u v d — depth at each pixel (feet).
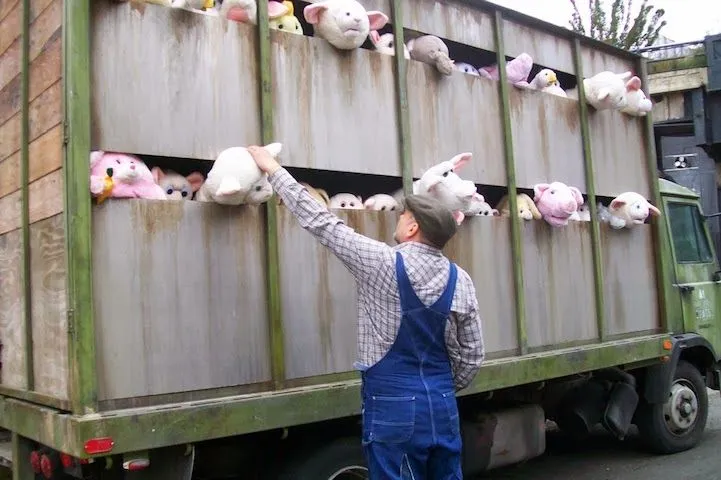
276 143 10.61
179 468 9.72
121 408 9.34
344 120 12.31
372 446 8.52
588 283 16.99
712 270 21.38
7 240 11.82
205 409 9.65
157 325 9.75
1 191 12.14
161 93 10.13
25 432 10.44
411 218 9.27
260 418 10.21
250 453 11.68
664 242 19.48
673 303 19.65
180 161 10.85
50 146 10.00
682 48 45.98
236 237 10.64
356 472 11.71
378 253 8.79
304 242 11.41
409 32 13.94
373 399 8.62
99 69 9.57
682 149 50.14
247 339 10.65
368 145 12.64
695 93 44.39
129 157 9.76
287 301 11.12
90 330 9.06
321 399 10.96
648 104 18.98
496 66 15.60
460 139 14.38
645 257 18.98
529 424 15.64
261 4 11.21
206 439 9.64
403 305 8.60
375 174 12.71
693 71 44.32
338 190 13.85
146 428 9.09
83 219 9.13
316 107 11.91
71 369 9.14
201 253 10.26
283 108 11.44
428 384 8.63
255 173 10.21
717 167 47.42
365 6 13.02
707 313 20.84
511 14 16.08
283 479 11.14
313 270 11.49
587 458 19.67
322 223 9.09
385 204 12.94
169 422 9.30
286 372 11.02
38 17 10.57
